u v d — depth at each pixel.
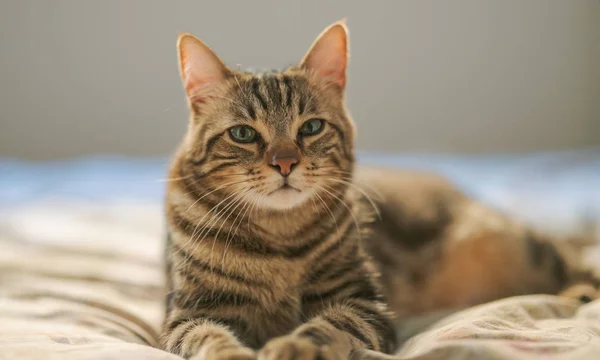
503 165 1.00
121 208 0.79
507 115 1.25
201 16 1.22
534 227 0.58
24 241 0.67
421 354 0.35
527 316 0.41
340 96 0.49
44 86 1.21
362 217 0.50
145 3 1.21
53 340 0.38
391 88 1.24
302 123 0.46
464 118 1.24
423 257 0.55
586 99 1.24
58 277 0.54
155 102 1.23
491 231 0.54
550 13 1.22
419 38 1.23
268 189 0.44
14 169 1.08
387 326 0.43
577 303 0.45
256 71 0.50
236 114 0.45
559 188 0.83
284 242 0.45
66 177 0.99
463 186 0.82
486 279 0.54
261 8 1.22
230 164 0.45
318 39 0.48
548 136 1.25
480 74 1.24
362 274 0.47
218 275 0.44
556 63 1.24
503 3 1.22
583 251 0.62
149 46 1.22
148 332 0.47
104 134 1.23
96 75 1.22
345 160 0.48
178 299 0.44
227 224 0.44
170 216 0.46
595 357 0.34
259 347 0.44
